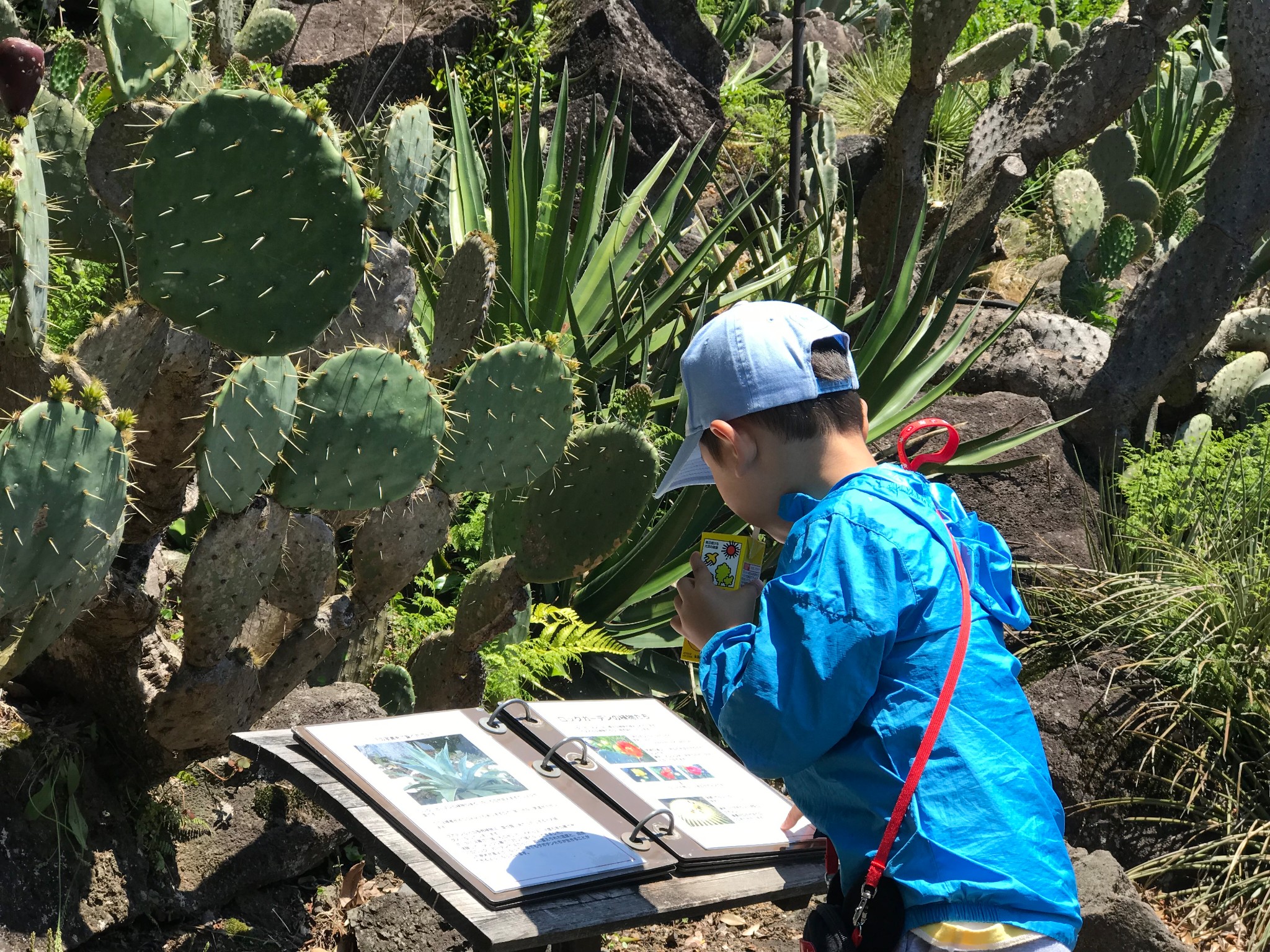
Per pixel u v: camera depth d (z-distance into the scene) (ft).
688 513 12.41
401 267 10.75
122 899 7.72
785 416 5.12
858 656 4.60
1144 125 32.53
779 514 5.27
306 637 8.46
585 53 26.04
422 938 8.52
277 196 7.13
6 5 14.49
